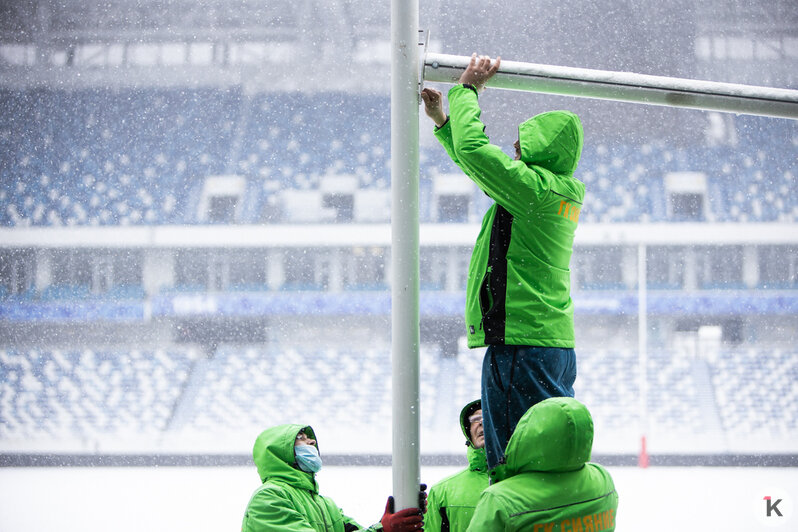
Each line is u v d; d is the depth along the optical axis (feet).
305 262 109.60
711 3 115.03
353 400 99.09
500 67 13.69
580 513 11.44
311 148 117.39
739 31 114.42
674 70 116.67
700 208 110.83
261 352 105.40
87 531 57.06
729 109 14.30
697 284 106.63
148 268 110.11
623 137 113.50
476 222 108.27
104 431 93.25
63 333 106.11
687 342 103.04
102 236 108.06
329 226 106.52
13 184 115.55
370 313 104.53
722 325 103.14
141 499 67.15
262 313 104.53
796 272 105.50
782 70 113.80
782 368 99.09
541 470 11.52
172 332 106.73
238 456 87.66
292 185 115.85
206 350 106.32
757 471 79.10
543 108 114.11
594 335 104.58
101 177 116.37
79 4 116.88
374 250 109.60
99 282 109.91
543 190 12.47
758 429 89.76
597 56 117.60
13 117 116.88
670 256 107.76
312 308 104.58
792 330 102.27
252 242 106.73
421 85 13.55
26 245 108.37
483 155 12.32
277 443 16.94
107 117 117.39
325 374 103.04
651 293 102.73
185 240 107.45
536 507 11.19
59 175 116.47
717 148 112.27
